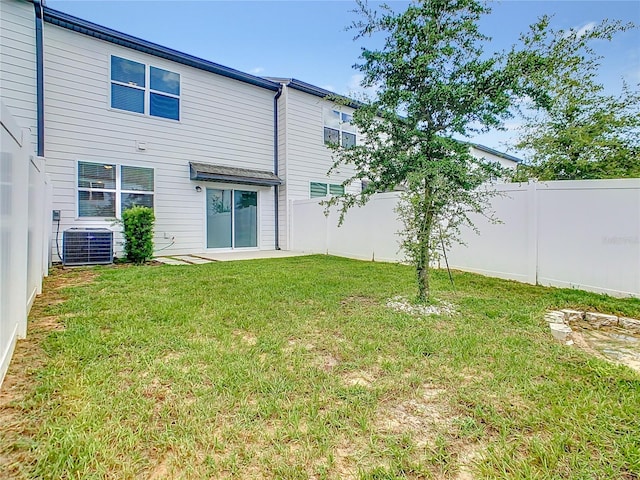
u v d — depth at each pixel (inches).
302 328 128.8
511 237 231.9
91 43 308.7
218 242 396.8
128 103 330.6
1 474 54.7
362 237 342.0
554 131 295.0
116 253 323.0
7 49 266.4
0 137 80.0
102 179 317.7
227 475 56.5
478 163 151.6
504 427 70.1
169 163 357.4
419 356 105.7
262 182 402.3
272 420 71.3
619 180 187.5
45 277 222.1
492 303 169.8
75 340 109.2
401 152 155.5
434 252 165.3
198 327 126.7
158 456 60.3
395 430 69.2
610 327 150.3
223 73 387.5
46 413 70.4
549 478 56.7
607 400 80.4
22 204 108.7
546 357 106.0
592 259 196.9
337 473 57.5
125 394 78.7
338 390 83.9
